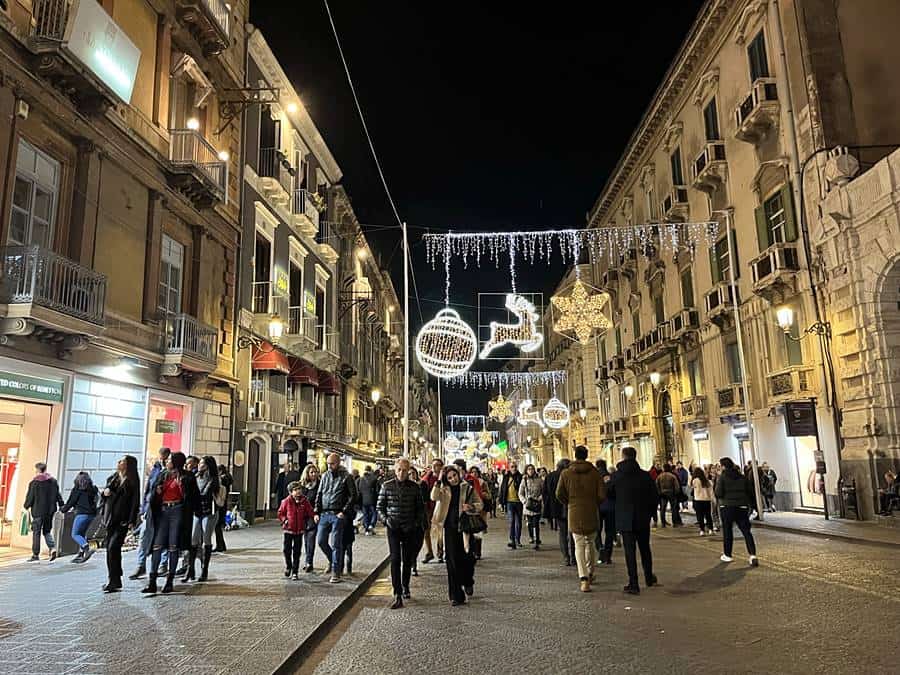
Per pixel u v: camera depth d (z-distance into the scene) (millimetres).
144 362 14195
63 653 5621
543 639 6367
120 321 13422
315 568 10828
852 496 17453
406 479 8570
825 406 18938
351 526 10203
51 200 11852
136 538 13398
